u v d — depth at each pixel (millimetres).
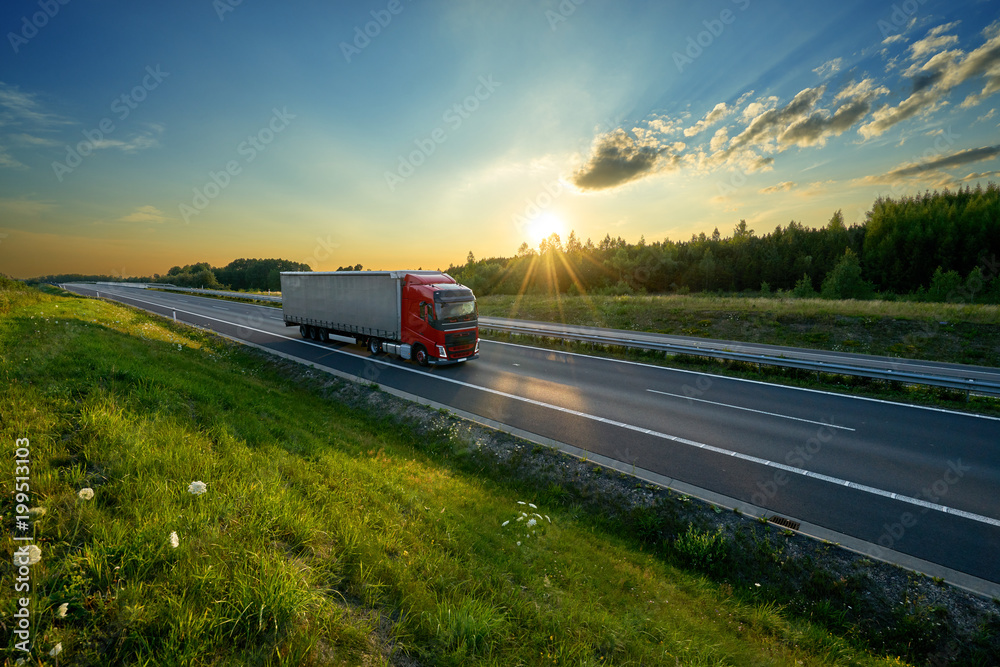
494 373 15773
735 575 5969
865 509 6922
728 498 7309
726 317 25484
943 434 9781
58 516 3529
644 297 35062
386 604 3531
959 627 4855
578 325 29281
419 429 10625
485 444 9625
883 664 4465
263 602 2920
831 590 5504
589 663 3178
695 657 3756
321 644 2908
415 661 3004
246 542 3705
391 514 5285
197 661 2541
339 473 6234
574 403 12281
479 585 4105
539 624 3668
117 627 2691
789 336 22219
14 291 21156
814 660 4387
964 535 6230
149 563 3162
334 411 11750
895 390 12984
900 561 5754
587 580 5078
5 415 5160
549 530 6336
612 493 7707
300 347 20156
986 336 18531
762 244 84750
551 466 8609
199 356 15172
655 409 11734
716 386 14047
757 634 4734
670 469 8312
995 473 7938
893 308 22906
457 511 6262
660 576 5727
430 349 15977
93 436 5039
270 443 6828
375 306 17797
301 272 21938
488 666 2984
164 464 4855
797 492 7445
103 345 10992
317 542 4109
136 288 64688
